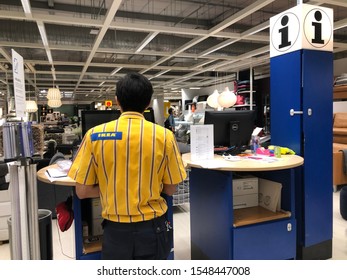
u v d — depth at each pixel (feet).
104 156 4.24
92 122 7.69
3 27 18.98
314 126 8.50
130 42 22.36
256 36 20.45
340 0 14.29
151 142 4.26
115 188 4.25
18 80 6.82
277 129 9.19
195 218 8.79
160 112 41.78
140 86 4.36
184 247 9.85
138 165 4.22
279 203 7.81
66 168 6.77
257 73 38.04
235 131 8.79
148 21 21.17
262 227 7.14
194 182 8.80
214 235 7.63
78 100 81.15
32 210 6.45
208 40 23.82
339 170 15.72
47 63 27.58
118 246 4.35
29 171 6.37
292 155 8.23
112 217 4.39
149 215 4.37
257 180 8.25
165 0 18.75
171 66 32.07
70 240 10.39
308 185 8.43
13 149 6.24
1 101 30.12
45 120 40.09
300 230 8.50
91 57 24.81
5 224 10.02
